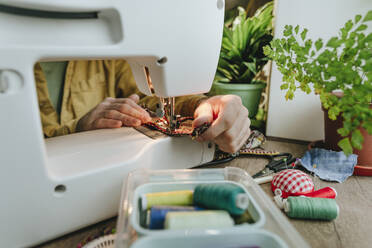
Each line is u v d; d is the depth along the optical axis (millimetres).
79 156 481
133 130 647
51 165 440
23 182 368
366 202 527
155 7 451
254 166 691
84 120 733
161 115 606
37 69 793
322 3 827
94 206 440
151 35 463
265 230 309
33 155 366
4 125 341
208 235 298
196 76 564
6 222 369
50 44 389
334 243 408
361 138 372
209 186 377
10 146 350
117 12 417
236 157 750
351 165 635
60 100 919
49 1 354
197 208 370
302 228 444
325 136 722
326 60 440
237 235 303
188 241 296
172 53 502
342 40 428
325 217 454
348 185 600
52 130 757
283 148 867
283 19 908
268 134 1028
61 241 422
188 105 775
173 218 322
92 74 949
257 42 971
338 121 654
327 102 455
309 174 656
